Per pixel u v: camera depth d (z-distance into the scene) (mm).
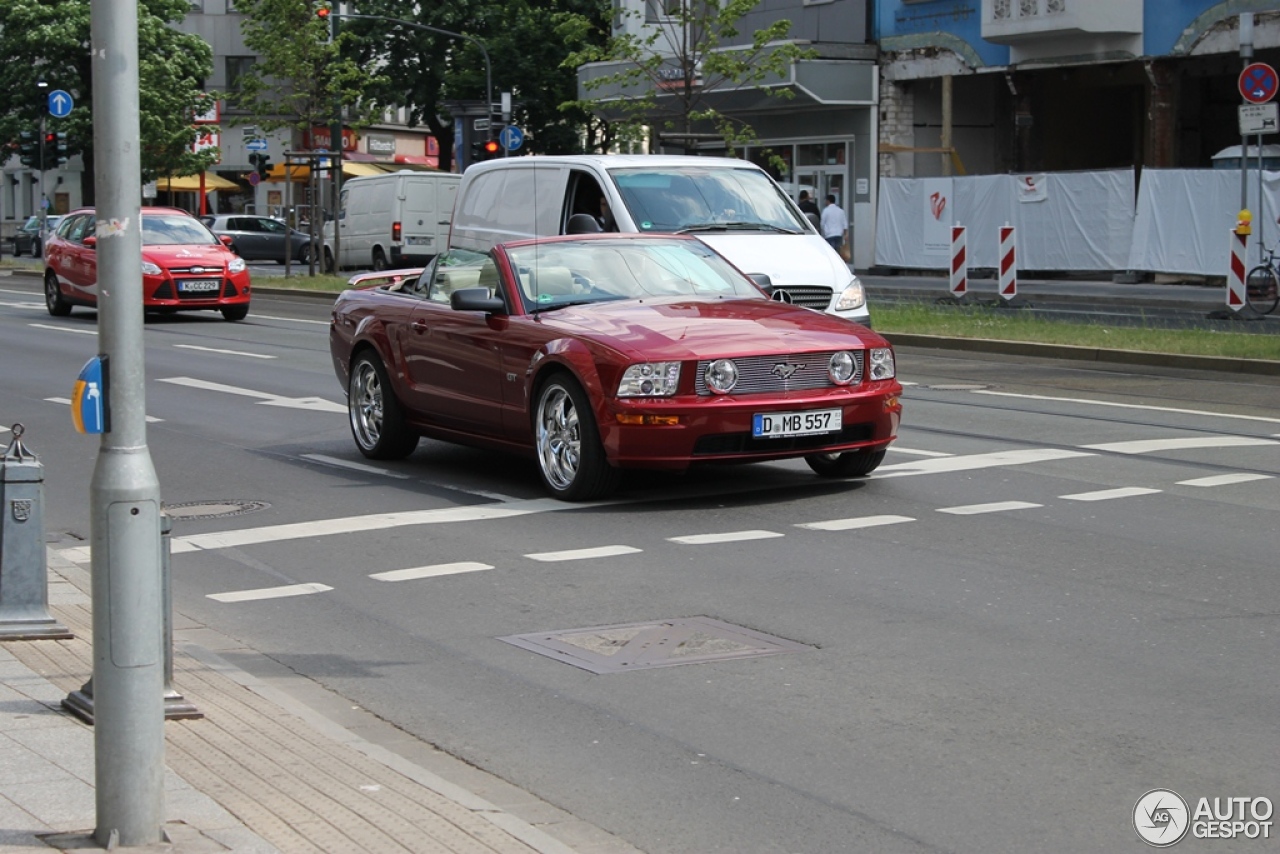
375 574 9906
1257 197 33625
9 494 8258
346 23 67562
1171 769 6156
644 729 6883
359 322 14367
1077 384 19109
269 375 21453
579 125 68125
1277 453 13312
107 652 5184
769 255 18453
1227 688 7105
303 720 6945
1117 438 14336
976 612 8500
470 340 12836
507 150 49250
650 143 49906
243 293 31656
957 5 43156
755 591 9109
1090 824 5648
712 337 11562
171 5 71125
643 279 13008
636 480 12688
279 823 5574
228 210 84375
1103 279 38469
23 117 69750
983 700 7047
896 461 13289
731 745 6629
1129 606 8523
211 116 82312
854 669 7574
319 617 8969
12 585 8258
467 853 5312
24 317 33156
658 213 19000
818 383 11648
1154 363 21219
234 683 7543
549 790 6207
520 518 11391
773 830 5715
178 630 8773
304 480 13422
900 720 6832
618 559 10000
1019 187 39250
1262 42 36062
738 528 10805
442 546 10594
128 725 5188
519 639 8352
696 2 39688
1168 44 38031
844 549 10070
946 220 41500
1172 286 35469
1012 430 14984
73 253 32594
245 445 15516
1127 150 45562
